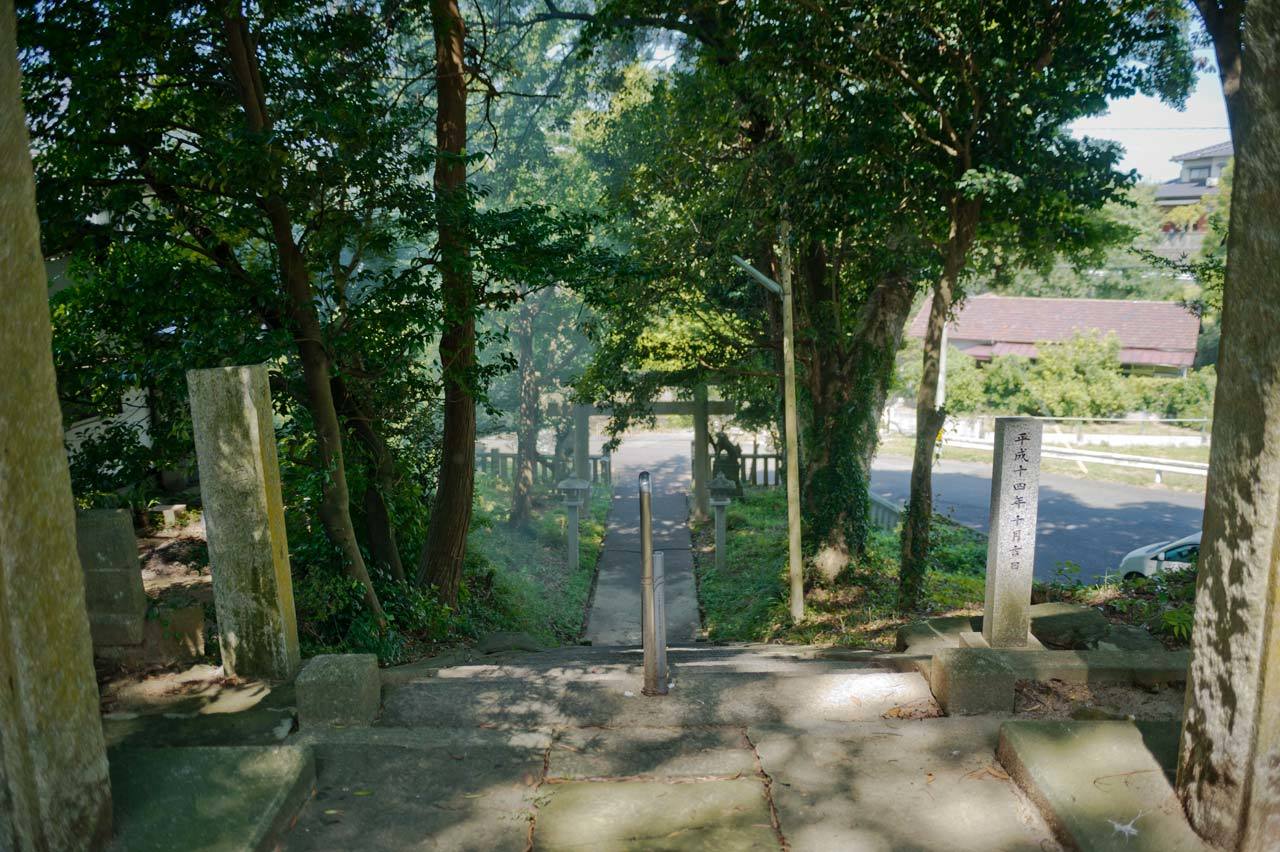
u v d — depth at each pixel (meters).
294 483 8.12
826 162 10.00
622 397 19.73
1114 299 40.28
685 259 12.75
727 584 15.50
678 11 11.88
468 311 8.20
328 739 3.78
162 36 6.05
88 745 2.68
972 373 34.50
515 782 3.48
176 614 4.69
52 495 2.52
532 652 9.17
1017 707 4.19
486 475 23.86
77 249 6.74
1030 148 9.84
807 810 3.25
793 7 9.29
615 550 18.62
